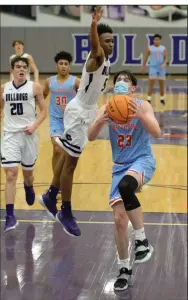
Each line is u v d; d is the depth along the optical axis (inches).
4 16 1009.5
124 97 187.3
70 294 219.9
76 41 1010.1
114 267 245.8
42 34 1011.3
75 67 1018.1
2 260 254.1
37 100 292.2
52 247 270.1
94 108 212.1
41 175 400.2
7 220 286.8
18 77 287.1
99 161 440.8
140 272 238.8
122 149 205.9
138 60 1015.0
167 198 347.6
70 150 211.6
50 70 1022.4
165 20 999.6
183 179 390.6
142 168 198.8
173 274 236.7
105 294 219.3
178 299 213.5
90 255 259.9
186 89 865.5
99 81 203.8
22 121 289.3
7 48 1017.5
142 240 196.7
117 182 209.9
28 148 294.4
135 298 215.3
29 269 244.2
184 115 652.1
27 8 1004.6
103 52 196.9
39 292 221.6
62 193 217.2
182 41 1004.6
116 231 220.1
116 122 187.5
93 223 302.8
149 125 190.7
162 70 714.2
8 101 287.3
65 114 214.4
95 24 186.9
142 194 355.9
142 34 1004.6
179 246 266.8
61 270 243.0
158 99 769.6
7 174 289.3
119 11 1001.5
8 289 224.7
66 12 1002.7
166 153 468.1
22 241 277.9
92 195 353.1
